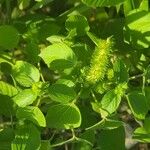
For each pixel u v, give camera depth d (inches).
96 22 20.9
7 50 19.9
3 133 16.7
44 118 15.7
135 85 19.4
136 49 19.0
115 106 16.1
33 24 19.0
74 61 16.3
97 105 16.4
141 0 18.7
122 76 16.3
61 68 16.5
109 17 21.0
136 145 20.9
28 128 15.8
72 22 17.4
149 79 18.2
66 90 15.8
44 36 18.9
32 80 16.3
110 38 16.7
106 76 16.7
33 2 21.2
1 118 19.0
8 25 18.4
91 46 18.7
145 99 16.2
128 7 18.6
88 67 16.6
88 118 17.8
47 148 16.6
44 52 16.3
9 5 20.4
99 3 16.8
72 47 17.0
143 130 17.3
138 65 19.3
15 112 16.9
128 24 18.1
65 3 21.6
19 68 16.3
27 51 17.5
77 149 17.6
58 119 16.1
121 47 19.1
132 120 20.0
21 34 19.0
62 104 15.9
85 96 16.9
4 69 18.7
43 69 20.1
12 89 16.6
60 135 19.1
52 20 19.7
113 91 16.1
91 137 17.0
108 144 17.5
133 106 16.2
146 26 17.9
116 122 16.2
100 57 15.9
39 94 16.1
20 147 15.6
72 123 16.2
